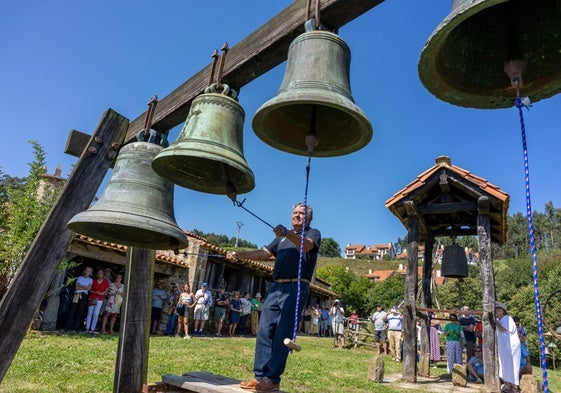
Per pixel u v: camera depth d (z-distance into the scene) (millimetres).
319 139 3225
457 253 10336
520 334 9641
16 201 11477
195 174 3754
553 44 2324
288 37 3295
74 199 3756
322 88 2656
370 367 9320
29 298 3428
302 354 13625
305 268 3734
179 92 4148
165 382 4074
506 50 2418
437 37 1939
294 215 3920
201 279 17781
